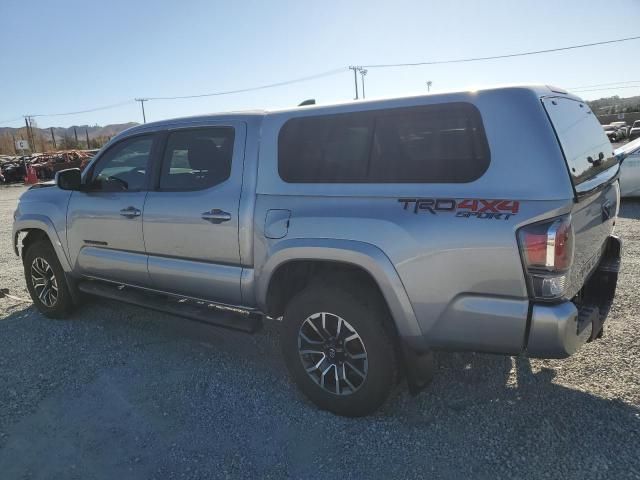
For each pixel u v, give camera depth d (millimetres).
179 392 3691
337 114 3232
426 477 2682
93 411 3490
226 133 3758
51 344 4668
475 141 2732
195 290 3951
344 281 3213
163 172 4141
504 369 3742
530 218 2533
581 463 2695
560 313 2555
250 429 3199
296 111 3443
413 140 2930
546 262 2518
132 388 3783
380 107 3070
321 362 3305
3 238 10812
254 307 3674
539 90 2811
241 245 3557
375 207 2980
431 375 3059
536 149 2586
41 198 5156
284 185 3375
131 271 4379
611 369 3609
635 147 10156
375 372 3080
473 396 3418
